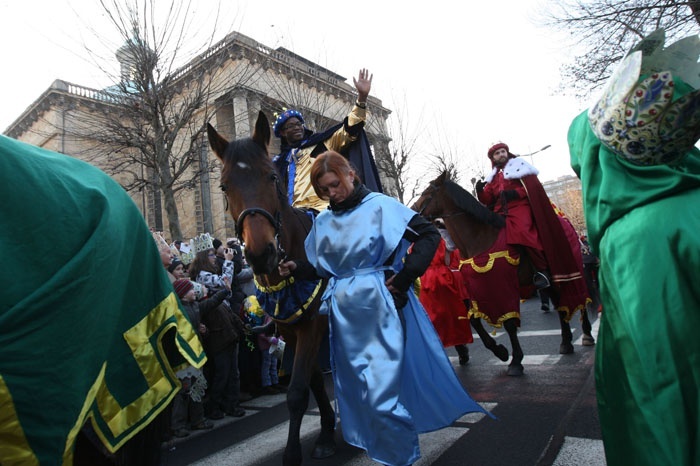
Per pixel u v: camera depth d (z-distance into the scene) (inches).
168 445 95.1
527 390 168.1
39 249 55.6
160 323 74.2
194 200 842.8
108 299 61.9
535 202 203.6
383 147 752.3
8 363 49.1
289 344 129.6
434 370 96.8
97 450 71.0
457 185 206.1
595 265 419.8
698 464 48.4
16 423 49.1
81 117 536.7
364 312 89.7
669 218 55.6
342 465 119.3
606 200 62.0
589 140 67.8
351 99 694.5
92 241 60.0
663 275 53.9
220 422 186.7
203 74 429.4
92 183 68.8
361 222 96.0
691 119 53.8
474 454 117.0
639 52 55.3
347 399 90.9
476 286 196.1
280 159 162.6
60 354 53.1
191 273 221.3
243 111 514.6
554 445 116.0
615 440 57.7
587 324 239.0
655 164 58.4
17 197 55.6
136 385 67.7
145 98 380.2
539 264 199.0
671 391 50.7
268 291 116.5
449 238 244.8
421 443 128.3
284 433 158.7
